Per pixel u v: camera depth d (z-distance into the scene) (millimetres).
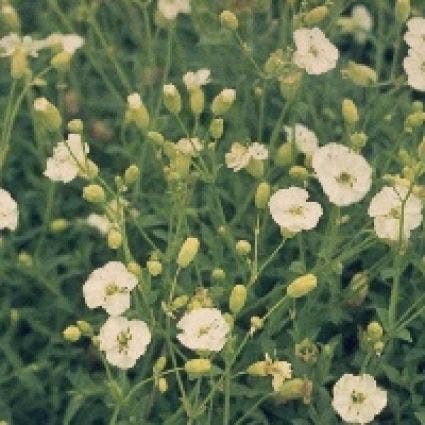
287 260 772
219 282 708
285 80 759
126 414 712
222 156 812
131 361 666
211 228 800
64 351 770
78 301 795
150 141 780
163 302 678
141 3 833
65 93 894
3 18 867
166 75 810
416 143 789
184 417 716
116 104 868
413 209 691
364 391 667
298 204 696
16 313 764
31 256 812
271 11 913
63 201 838
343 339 760
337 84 870
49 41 833
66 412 729
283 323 722
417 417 701
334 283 730
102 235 801
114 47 892
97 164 862
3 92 893
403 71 918
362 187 700
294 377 710
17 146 852
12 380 770
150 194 796
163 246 800
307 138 782
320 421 702
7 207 718
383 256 750
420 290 752
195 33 928
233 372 729
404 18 801
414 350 720
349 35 956
